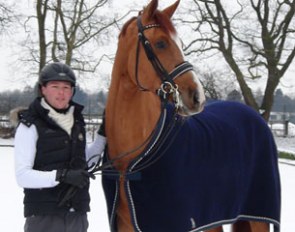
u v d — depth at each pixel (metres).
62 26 18.03
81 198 2.71
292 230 5.26
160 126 2.78
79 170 2.59
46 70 2.66
